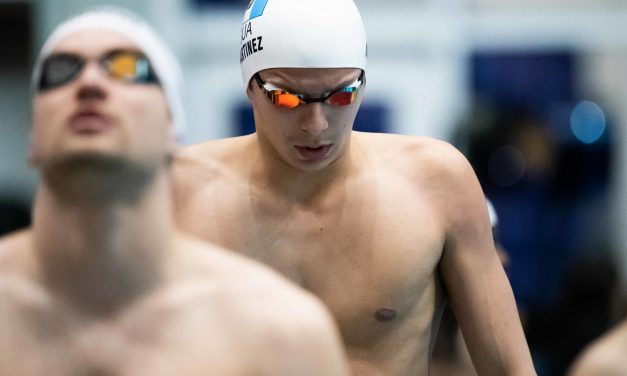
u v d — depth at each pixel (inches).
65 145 204.7
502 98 957.8
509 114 923.4
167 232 220.5
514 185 920.9
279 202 355.9
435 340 386.0
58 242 212.8
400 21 1011.3
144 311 217.3
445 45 1011.9
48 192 213.3
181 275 221.8
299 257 354.0
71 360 214.5
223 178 363.3
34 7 948.6
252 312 218.2
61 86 211.6
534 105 983.6
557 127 986.1
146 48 218.7
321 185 355.6
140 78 215.0
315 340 219.6
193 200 361.1
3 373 214.1
